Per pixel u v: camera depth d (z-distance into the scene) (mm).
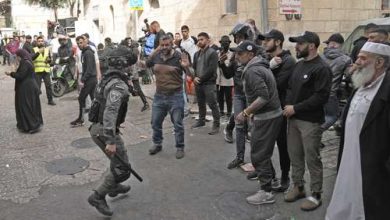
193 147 6445
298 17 9305
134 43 11859
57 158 6176
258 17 9734
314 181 4184
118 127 4211
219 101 8117
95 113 4105
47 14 33875
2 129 7965
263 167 4336
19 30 31641
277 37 4395
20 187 5113
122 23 19578
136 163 5816
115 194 4645
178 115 5934
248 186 4930
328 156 5766
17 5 33438
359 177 3100
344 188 3215
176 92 5918
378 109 2975
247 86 4164
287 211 4230
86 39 8070
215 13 11703
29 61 7547
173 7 14391
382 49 2984
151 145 6645
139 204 4539
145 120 8336
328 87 3908
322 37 9711
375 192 3010
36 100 7676
